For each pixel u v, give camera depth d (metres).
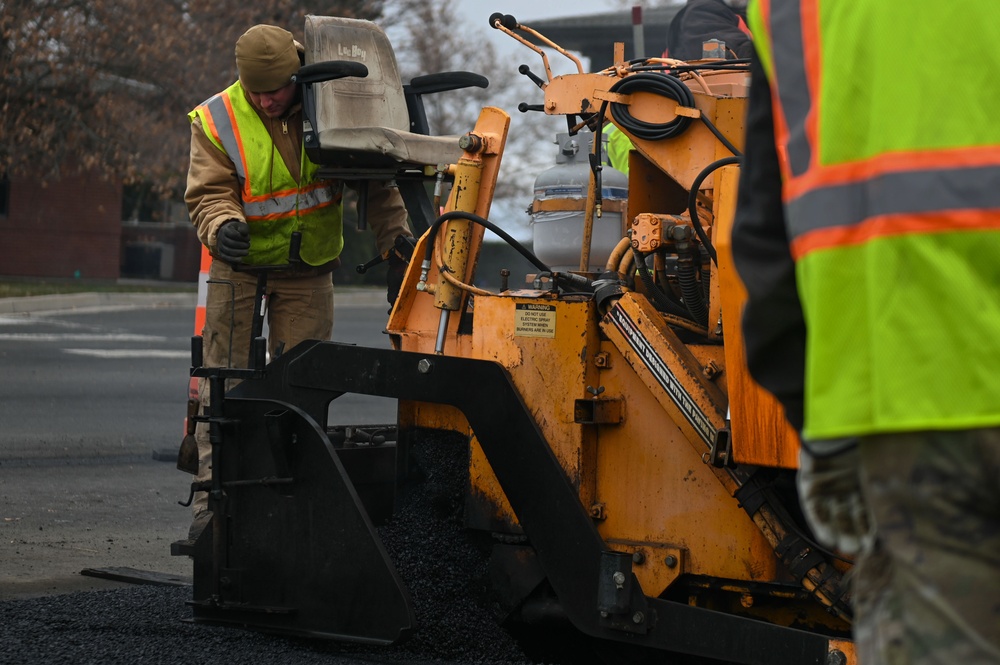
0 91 23.88
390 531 4.24
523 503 3.76
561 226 4.64
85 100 25.19
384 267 32.28
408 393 3.95
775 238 1.76
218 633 4.10
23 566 5.21
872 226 1.53
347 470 4.63
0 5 23.62
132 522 6.24
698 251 3.82
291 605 3.98
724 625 3.42
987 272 1.49
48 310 21.55
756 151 1.77
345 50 5.45
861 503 1.70
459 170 4.29
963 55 1.51
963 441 1.50
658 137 3.88
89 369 12.67
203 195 5.34
